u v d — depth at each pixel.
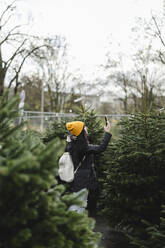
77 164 3.88
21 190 1.55
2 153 1.73
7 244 1.53
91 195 5.55
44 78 19.73
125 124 4.53
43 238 1.67
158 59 11.65
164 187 3.93
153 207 3.76
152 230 3.34
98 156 5.84
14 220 1.54
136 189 3.95
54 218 1.70
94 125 6.25
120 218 4.05
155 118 4.27
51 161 1.62
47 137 6.73
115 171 4.15
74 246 1.78
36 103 23.89
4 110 1.82
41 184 1.61
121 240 4.33
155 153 3.74
